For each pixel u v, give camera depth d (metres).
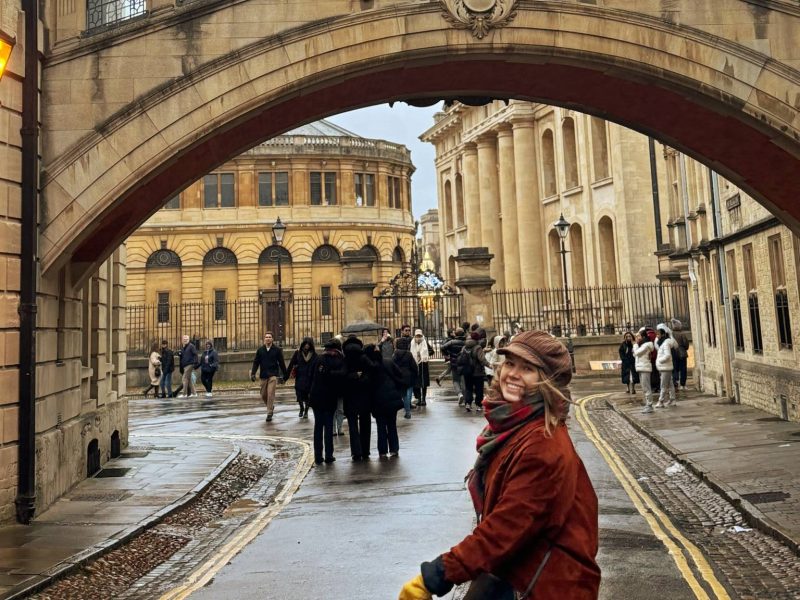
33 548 7.30
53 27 9.51
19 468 8.55
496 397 2.87
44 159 9.35
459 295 30.97
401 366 17.20
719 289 19.19
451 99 11.95
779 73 10.13
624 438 14.07
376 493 9.82
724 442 12.50
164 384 27.73
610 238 37.59
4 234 8.56
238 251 52.00
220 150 11.15
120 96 9.49
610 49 10.15
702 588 5.72
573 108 12.23
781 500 8.40
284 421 18.48
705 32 10.16
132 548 7.64
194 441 15.24
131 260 50.78
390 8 9.89
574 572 2.62
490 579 2.79
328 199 54.44
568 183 40.56
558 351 2.85
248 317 51.06
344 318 30.70
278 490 10.80
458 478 10.58
